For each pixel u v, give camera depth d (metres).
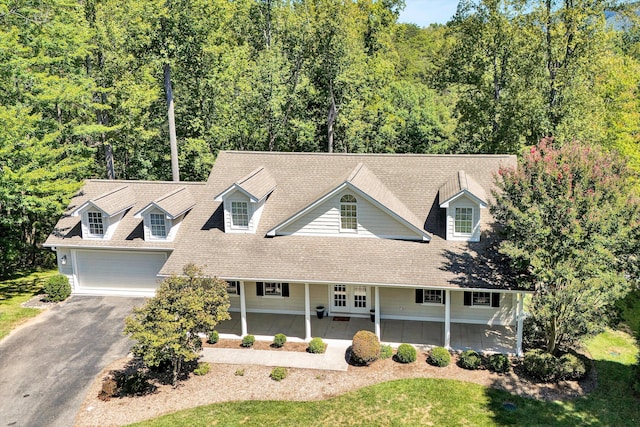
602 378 19.58
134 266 28.27
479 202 22.12
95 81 35.81
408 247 22.91
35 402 18.77
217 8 39.12
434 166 26.48
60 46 30.48
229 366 21.06
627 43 54.75
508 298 23.83
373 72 47.44
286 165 27.89
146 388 19.45
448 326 21.56
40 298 28.78
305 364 21.00
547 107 34.53
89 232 27.98
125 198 29.00
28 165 27.48
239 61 42.22
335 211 23.69
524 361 19.97
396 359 21.20
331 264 22.55
